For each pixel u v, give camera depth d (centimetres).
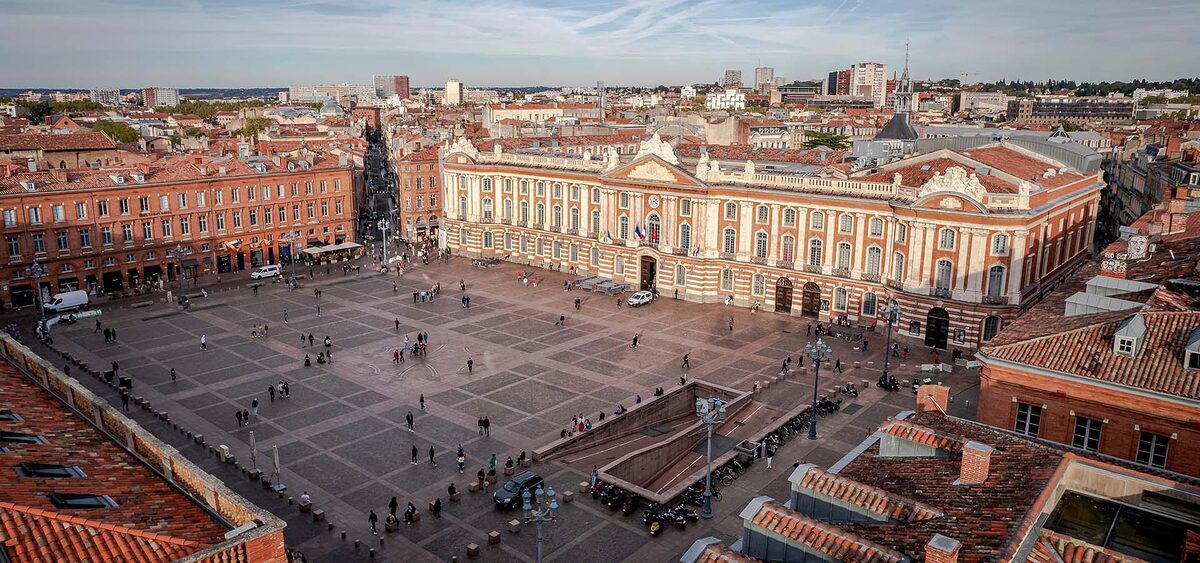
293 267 13988
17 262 11425
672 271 12425
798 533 2766
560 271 14212
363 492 6325
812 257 11131
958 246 9550
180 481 3066
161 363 9244
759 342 10200
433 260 15312
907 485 3278
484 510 6069
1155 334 4684
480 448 7131
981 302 9462
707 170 11800
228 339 10194
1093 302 5250
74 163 17912
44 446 3262
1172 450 4372
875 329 10612
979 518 2769
